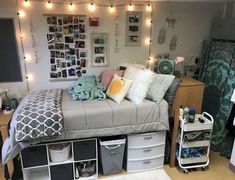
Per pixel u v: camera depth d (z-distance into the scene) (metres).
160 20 3.06
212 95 3.10
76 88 2.64
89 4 2.77
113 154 2.40
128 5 2.90
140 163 2.54
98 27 2.87
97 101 2.51
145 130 2.43
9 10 2.58
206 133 2.49
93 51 2.94
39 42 2.75
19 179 2.31
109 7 2.84
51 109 2.16
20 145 2.04
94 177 2.44
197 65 3.40
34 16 2.66
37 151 2.19
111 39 2.96
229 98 2.83
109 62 3.04
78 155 2.33
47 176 2.44
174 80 2.61
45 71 2.87
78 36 2.83
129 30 2.99
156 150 2.55
